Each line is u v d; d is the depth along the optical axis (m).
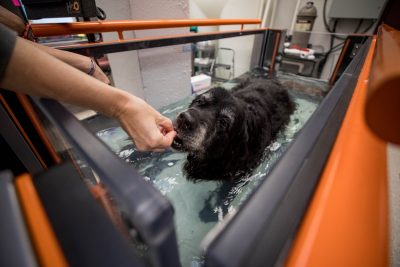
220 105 1.31
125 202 0.20
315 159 0.30
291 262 0.19
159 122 0.76
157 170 1.14
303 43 3.02
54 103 0.41
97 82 0.53
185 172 1.15
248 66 3.29
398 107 0.16
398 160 0.87
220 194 1.03
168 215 0.20
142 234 0.21
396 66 0.17
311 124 0.38
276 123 1.65
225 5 3.48
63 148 0.66
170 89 1.99
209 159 1.22
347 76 0.70
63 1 0.95
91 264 0.20
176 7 1.75
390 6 2.13
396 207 0.71
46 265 0.19
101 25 1.16
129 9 1.49
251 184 1.11
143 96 1.79
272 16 3.29
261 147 1.42
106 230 0.22
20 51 0.39
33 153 0.84
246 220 0.21
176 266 0.23
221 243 0.19
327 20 2.91
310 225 0.22
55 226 0.22
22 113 0.77
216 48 3.43
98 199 0.29
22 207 0.23
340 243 0.20
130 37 1.64
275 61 2.84
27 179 0.26
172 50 1.84
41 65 0.41
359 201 0.24
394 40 0.33
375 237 0.21
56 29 1.01
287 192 0.24
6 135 0.77
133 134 0.64
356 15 2.61
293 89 2.34
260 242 0.19
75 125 0.32
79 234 0.22
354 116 0.38
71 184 0.26
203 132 1.18
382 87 0.16
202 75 2.65
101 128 1.19
